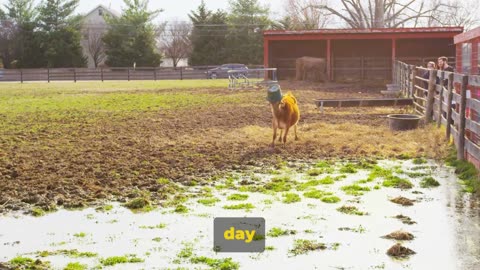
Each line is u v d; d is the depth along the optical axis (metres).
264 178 9.35
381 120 15.98
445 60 15.59
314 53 37.84
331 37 35.47
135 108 21.05
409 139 12.50
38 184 8.95
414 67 17.66
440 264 5.61
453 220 6.96
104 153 11.52
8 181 9.15
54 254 6.00
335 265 5.61
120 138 13.53
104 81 47.16
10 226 6.98
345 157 10.95
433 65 16.12
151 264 5.68
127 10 70.94
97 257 5.89
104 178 9.32
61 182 9.02
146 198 8.09
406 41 36.97
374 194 8.21
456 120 10.98
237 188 8.72
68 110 20.73
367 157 10.90
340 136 13.15
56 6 69.81
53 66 68.81
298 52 38.00
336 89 29.38
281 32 35.88
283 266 5.60
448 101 11.60
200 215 7.30
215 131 14.41
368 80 35.94
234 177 9.42
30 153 11.60
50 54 68.00
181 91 30.44
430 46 37.00
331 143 12.31
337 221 6.97
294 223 6.91
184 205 7.79
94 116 18.53
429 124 13.87
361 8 60.94
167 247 6.15
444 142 11.70
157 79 51.53
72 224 7.02
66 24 70.38
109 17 72.69
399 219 7.04
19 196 8.29
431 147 11.46
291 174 9.61
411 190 8.40
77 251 6.07
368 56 37.50
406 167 9.98
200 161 10.67
